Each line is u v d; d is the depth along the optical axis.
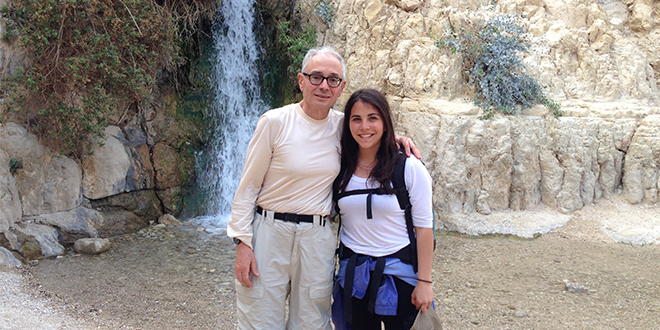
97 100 5.80
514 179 6.95
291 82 7.97
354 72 7.70
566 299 4.48
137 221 6.78
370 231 2.44
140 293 4.58
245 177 2.44
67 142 5.87
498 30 7.32
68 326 3.74
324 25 8.00
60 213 6.00
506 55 7.11
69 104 5.94
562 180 7.04
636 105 7.68
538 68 7.56
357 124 2.38
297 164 2.38
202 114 7.78
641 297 4.53
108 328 3.78
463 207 6.85
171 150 7.42
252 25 8.33
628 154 7.27
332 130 2.51
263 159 2.39
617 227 6.50
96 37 5.69
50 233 5.73
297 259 2.47
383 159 2.43
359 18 7.74
